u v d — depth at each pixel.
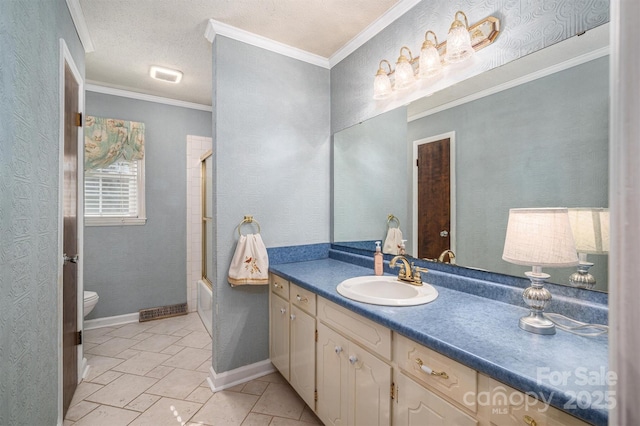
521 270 1.24
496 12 1.33
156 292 3.25
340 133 2.34
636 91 0.45
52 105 1.34
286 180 2.24
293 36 2.11
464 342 0.89
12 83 0.92
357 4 1.78
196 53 2.33
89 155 2.85
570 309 1.07
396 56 1.84
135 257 3.13
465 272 1.45
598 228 1.03
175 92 3.12
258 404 1.81
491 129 1.35
